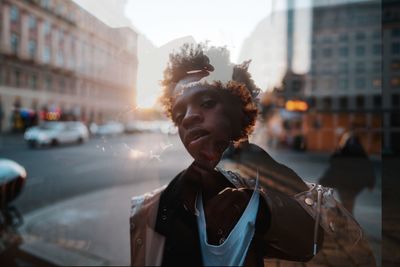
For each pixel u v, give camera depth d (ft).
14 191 14.15
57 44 81.05
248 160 2.81
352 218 2.90
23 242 10.96
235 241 2.43
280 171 2.80
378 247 6.02
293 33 23.07
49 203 16.53
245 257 2.43
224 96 2.55
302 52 33.94
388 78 33.96
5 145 55.98
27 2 70.79
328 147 43.55
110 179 19.86
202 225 2.49
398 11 22.29
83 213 14.70
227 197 2.58
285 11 7.68
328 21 41.24
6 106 78.18
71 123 59.62
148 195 2.82
